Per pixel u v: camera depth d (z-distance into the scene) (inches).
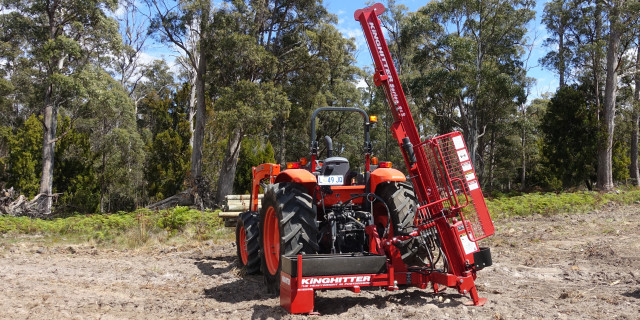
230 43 967.0
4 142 1425.9
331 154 225.9
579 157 1152.8
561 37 1362.0
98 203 1294.3
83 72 1069.8
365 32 192.1
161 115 1407.5
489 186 1707.7
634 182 1429.6
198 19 1058.1
